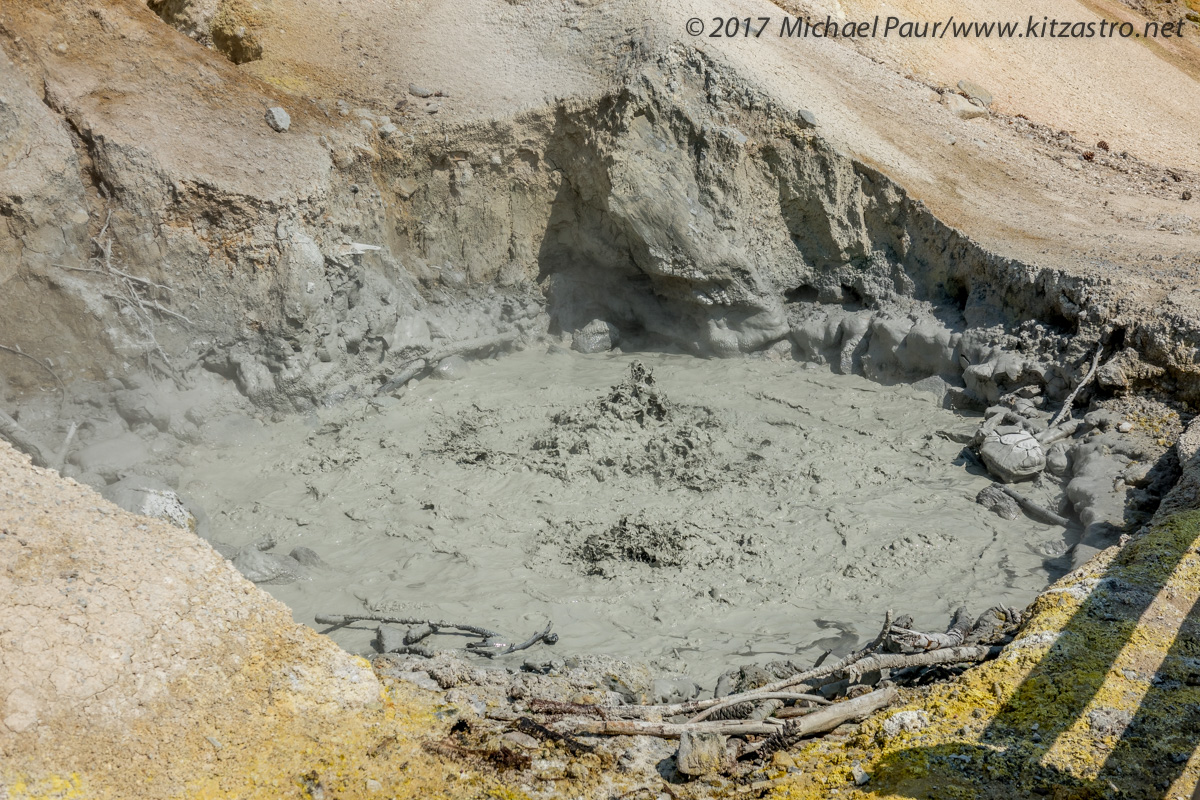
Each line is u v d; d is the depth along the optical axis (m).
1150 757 6.15
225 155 13.96
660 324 16.56
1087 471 11.39
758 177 15.87
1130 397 12.37
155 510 10.55
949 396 14.09
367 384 14.59
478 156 16.02
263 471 12.69
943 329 14.45
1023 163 17.97
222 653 6.88
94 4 13.99
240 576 7.50
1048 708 6.66
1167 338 12.10
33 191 12.39
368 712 7.00
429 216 16.17
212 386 13.68
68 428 12.27
